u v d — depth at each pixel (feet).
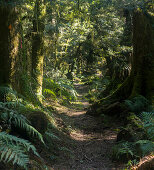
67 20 53.31
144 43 30.66
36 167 10.83
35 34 25.34
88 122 30.07
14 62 16.37
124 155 15.67
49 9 38.63
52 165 13.84
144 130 16.93
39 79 24.76
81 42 62.49
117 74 42.68
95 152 18.79
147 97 28.50
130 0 32.94
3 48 15.69
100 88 58.13
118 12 43.32
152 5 31.91
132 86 31.65
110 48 52.80
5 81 15.83
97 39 55.52
